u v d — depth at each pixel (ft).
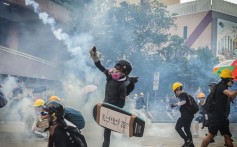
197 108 32.24
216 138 48.65
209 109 25.52
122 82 21.44
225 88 24.94
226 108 25.34
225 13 223.71
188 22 227.40
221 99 25.08
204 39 220.02
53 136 13.70
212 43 216.95
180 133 32.35
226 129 25.46
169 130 59.36
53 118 13.75
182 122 32.17
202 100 46.80
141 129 16.63
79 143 13.84
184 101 31.63
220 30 220.23
